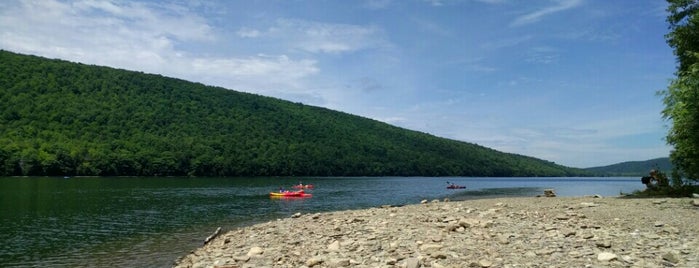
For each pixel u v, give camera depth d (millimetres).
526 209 21109
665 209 18469
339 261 12445
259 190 77188
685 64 27172
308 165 160250
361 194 72688
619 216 17250
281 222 25094
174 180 109875
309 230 19984
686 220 15703
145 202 51062
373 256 12922
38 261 20328
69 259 20609
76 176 111188
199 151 136875
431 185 111000
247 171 143250
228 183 102125
